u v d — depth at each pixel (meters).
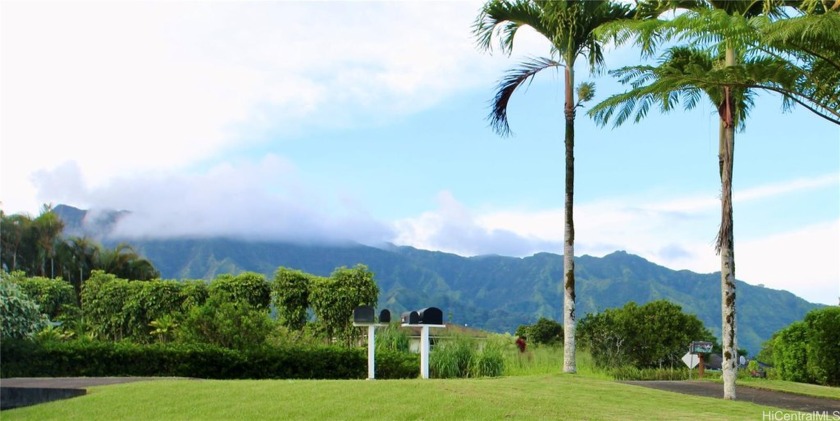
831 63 13.06
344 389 11.68
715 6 14.49
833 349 17.28
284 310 22.61
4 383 12.52
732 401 12.68
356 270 22.66
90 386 12.12
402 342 20.16
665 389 14.98
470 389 12.07
